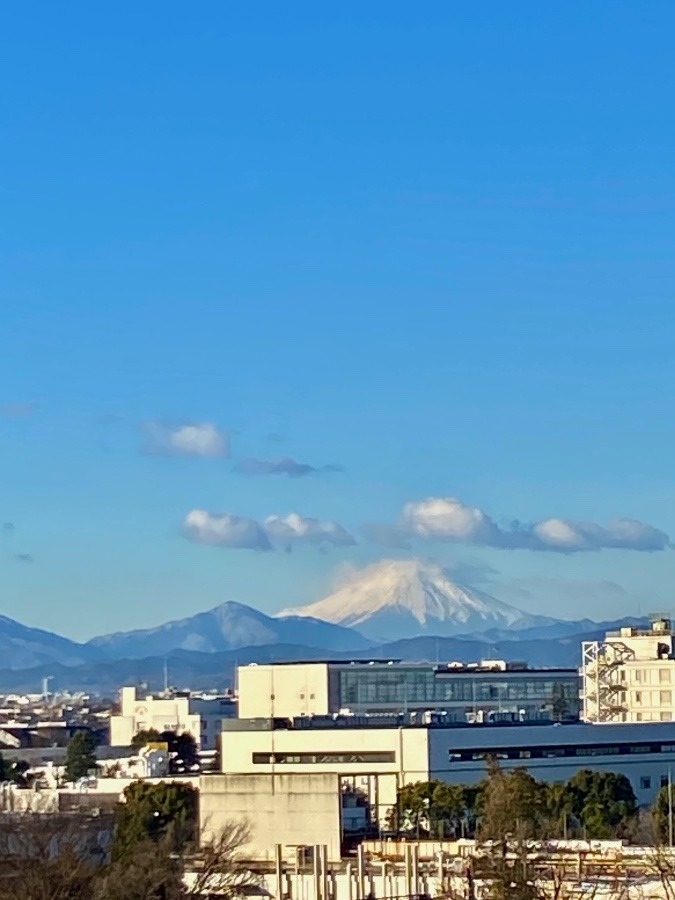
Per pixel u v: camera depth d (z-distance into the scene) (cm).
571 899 12538
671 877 12550
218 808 16362
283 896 13938
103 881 12025
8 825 14525
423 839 18212
